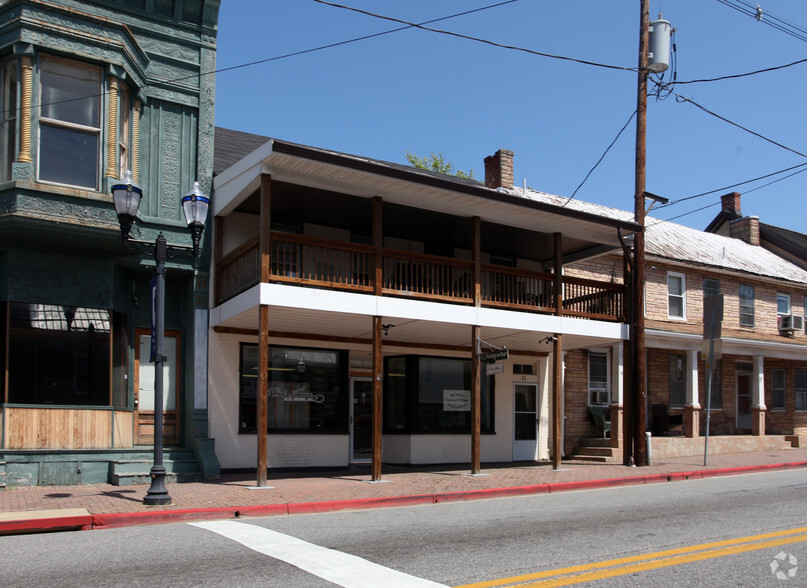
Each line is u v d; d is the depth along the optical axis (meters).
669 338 20.02
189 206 10.95
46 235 12.54
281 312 13.41
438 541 7.84
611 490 13.22
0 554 7.26
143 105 14.39
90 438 13.06
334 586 5.93
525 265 19.72
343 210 15.19
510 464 18.05
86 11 13.75
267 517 9.93
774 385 25.53
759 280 24.86
